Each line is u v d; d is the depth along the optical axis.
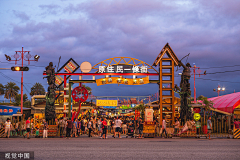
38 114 38.44
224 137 23.81
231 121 33.44
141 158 9.10
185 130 23.02
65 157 9.26
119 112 54.75
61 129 23.84
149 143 15.98
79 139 20.45
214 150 11.88
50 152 10.76
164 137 23.33
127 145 14.40
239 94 36.81
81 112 39.06
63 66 27.88
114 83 27.66
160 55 26.48
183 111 25.58
